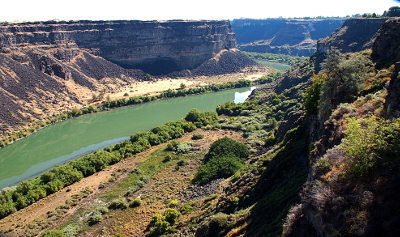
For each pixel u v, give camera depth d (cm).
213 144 7106
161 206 4981
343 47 12350
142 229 4362
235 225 3288
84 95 13925
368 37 11675
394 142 1908
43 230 4631
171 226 4219
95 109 12425
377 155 1923
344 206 1858
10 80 11556
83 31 17650
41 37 15175
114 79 16812
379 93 3161
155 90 15988
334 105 3781
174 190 5547
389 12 12462
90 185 6147
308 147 3934
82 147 9169
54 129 10588
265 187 3859
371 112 2728
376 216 1666
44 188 5897
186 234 3834
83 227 4619
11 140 9094
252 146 7200
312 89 4631
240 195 3997
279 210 2998
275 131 7138
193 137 8875
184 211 4547
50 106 11844
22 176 7288
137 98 13900
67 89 13700
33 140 9569
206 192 5109
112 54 18912
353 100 3550
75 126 11006
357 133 2134
